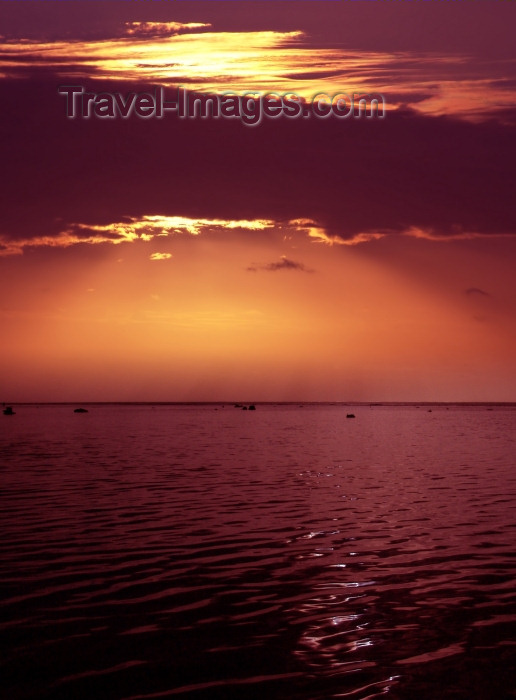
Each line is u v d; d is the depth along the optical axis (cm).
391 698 1078
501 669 1182
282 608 1490
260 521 2417
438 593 1595
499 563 1855
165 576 1730
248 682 1132
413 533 2230
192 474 3731
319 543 2091
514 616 1438
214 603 1521
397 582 1683
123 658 1223
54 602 1523
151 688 1111
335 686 1119
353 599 1553
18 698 1075
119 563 1848
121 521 2406
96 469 3941
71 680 1136
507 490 3170
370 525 2359
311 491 3120
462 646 1280
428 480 3522
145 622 1400
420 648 1270
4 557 1906
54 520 2419
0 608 1480
